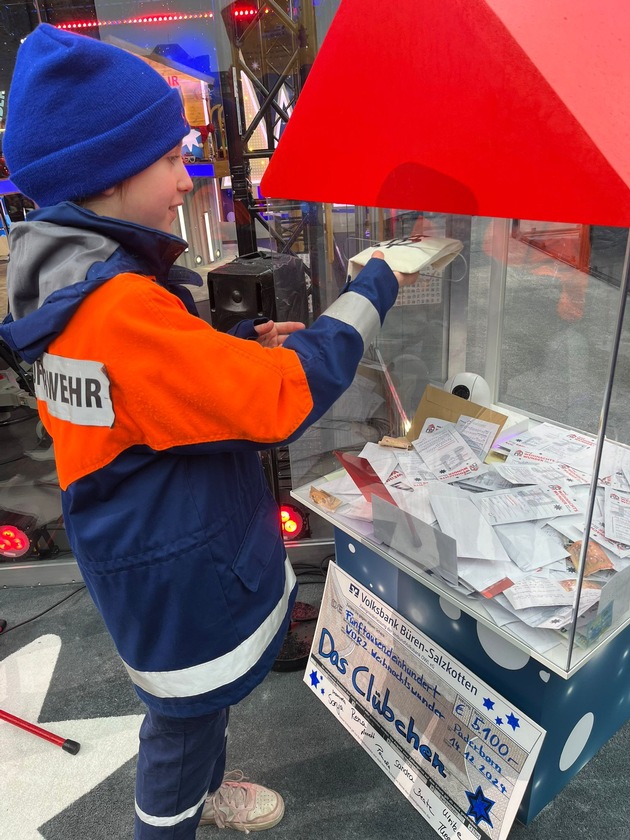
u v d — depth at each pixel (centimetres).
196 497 85
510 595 95
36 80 75
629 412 98
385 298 90
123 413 78
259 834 135
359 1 90
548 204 73
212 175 281
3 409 267
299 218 121
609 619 96
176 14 208
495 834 112
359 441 137
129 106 76
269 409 78
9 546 229
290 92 185
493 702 115
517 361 115
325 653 156
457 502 109
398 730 135
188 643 90
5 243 228
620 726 144
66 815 144
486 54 76
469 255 111
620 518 99
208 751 106
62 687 182
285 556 112
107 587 88
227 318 152
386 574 136
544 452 112
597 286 84
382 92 90
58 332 78
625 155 69
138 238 81
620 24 81
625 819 130
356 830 134
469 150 80
